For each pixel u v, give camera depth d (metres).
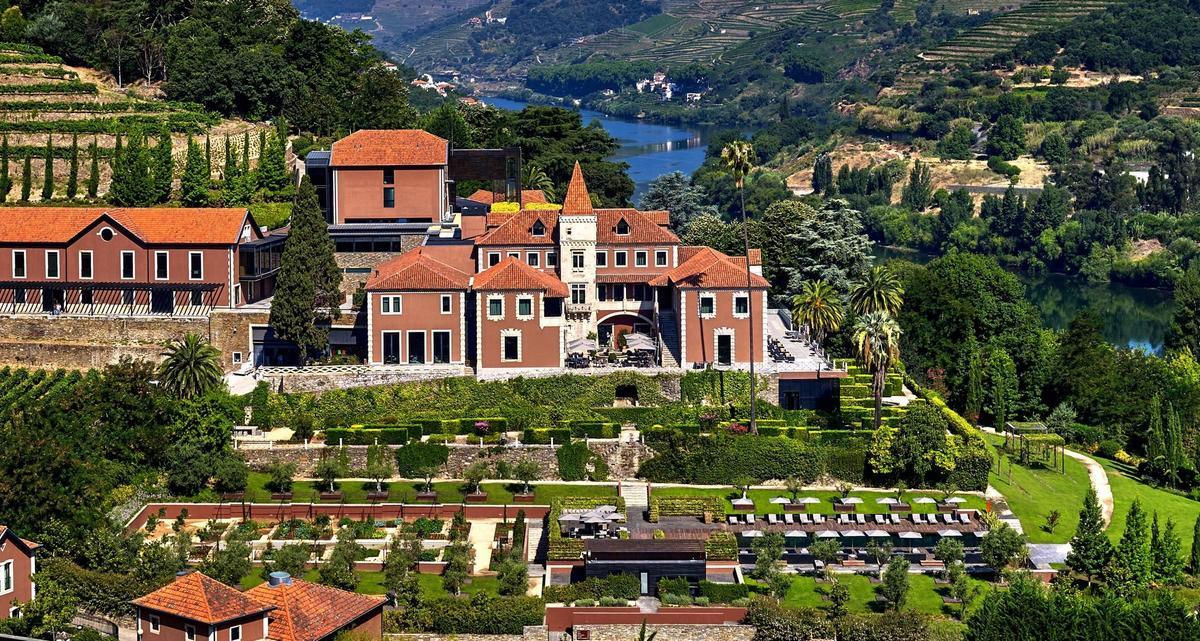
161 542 150.38
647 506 166.88
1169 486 199.12
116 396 166.00
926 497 171.00
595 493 168.75
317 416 178.12
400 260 192.88
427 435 174.75
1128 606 143.62
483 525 161.88
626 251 195.75
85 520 147.38
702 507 164.50
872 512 166.75
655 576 151.75
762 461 172.50
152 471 164.38
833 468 173.62
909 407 180.62
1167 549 162.50
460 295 183.25
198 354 172.88
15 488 145.12
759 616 143.00
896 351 180.38
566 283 194.62
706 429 176.12
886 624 141.88
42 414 162.00
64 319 191.50
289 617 125.38
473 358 186.38
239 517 161.00
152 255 193.12
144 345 190.62
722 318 184.62
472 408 179.25
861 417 181.88
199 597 123.25
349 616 129.12
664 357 187.25
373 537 156.25
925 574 158.25
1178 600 147.12
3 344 190.50
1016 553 157.75
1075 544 160.88
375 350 183.75
